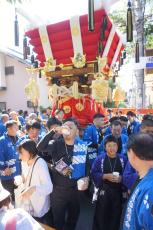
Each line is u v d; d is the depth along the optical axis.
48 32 6.27
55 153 3.81
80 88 6.62
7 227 1.74
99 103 7.17
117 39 6.82
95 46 6.02
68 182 3.68
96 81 5.86
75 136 3.86
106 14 5.47
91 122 6.64
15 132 5.05
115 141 3.86
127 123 6.96
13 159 4.91
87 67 6.28
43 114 10.02
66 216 3.86
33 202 3.39
